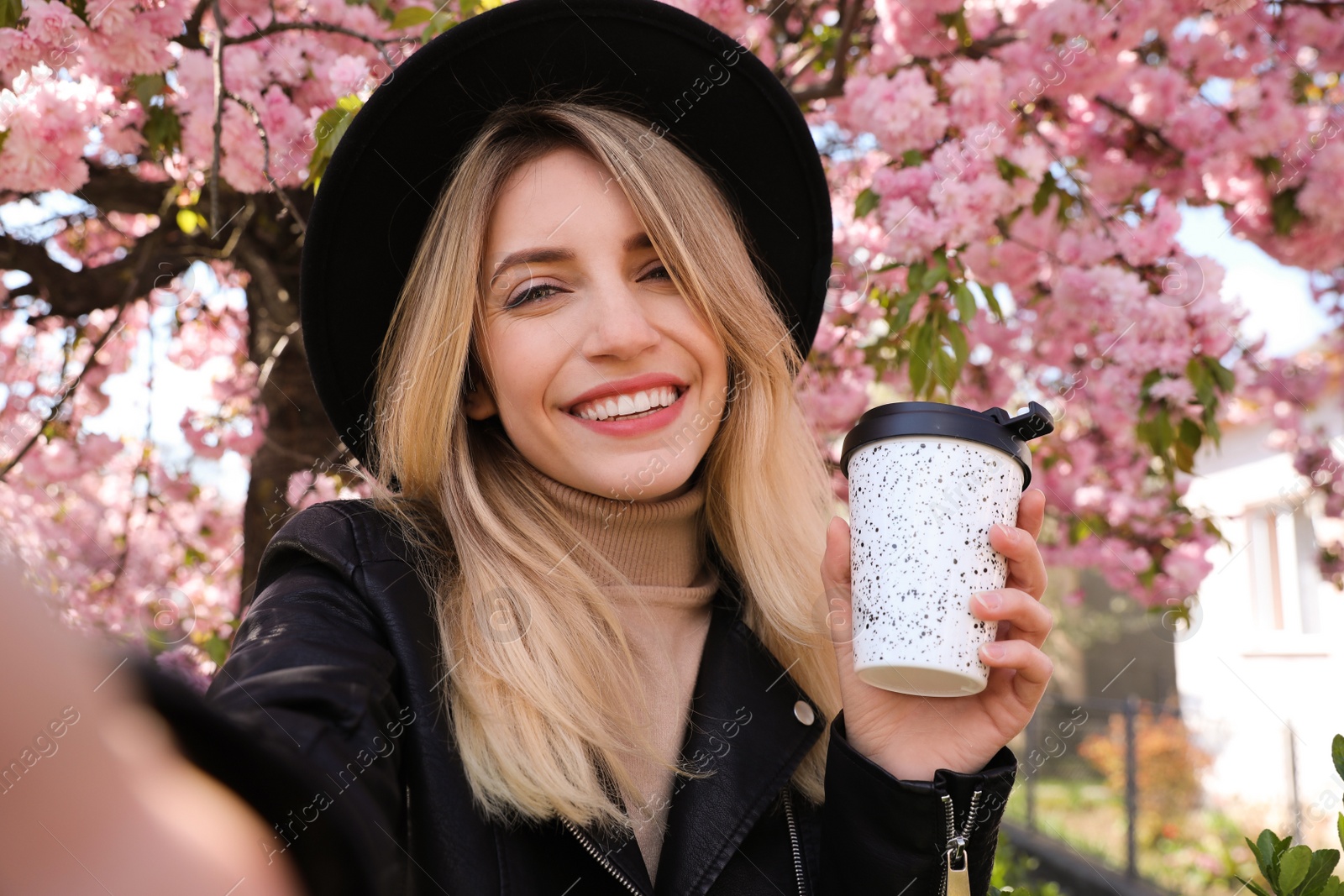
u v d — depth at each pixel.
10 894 0.35
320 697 0.82
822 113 3.40
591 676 1.16
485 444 1.32
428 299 1.24
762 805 1.15
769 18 3.05
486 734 1.04
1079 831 7.99
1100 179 3.26
